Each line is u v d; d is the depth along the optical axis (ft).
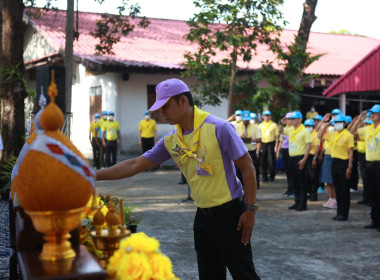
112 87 60.90
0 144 28.58
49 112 5.50
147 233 23.16
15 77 32.81
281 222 26.63
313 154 34.01
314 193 34.30
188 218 26.91
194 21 51.24
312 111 65.98
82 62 58.85
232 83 52.31
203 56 51.44
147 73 58.70
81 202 5.48
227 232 9.99
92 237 7.27
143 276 6.02
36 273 5.17
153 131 52.37
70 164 5.32
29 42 74.95
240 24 50.49
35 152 5.26
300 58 53.57
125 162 10.62
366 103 77.82
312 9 54.75
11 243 10.37
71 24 42.37
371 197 25.04
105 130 51.16
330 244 21.72
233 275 10.16
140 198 33.91
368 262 18.92
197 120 9.87
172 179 45.19
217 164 9.86
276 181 45.14
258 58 72.23
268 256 19.66
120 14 53.42
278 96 54.54
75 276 5.12
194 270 17.47
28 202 5.31
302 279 16.76
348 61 82.69
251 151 36.91
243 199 10.23
